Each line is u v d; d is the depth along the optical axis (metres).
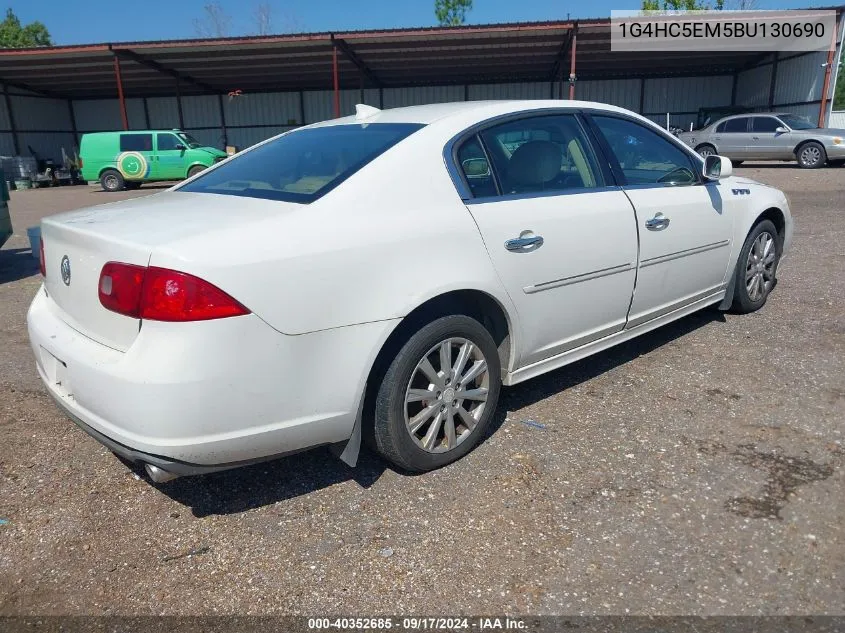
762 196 4.82
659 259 3.86
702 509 2.65
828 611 2.12
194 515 2.72
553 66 27.95
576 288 3.38
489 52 24.67
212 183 3.31
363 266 2.55
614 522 2.59
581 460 3.04
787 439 3.16
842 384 3.74
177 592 2.29
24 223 12.75
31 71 27.19
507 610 2.17
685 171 4.21
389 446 2.82
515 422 3.44
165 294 2.19
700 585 2.25
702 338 4.55
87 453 3.23
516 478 2.91
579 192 3.45
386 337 2.63
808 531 2.50
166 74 27.58
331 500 2.80
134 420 2.25
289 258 2.38
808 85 24.11
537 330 3.26
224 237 2.32
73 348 2.52
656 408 3.54
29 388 4.02
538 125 3.42
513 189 3.19
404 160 2.85
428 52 24.45
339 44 22.53
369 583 2.31
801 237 8.12
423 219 2.77
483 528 2.58
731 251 4.57
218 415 2.29
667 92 30.50
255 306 2.29
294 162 3.17
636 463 3.00
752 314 5.03
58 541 2.58
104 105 34.22
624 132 3.88
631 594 2.22
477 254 2.91
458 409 3.01
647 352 4.34
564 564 2.37
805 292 5.58
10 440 3.35
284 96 32.78
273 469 3.06
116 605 2.24
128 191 22.52
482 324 3.20
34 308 3.06
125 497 2.86
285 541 2.55
